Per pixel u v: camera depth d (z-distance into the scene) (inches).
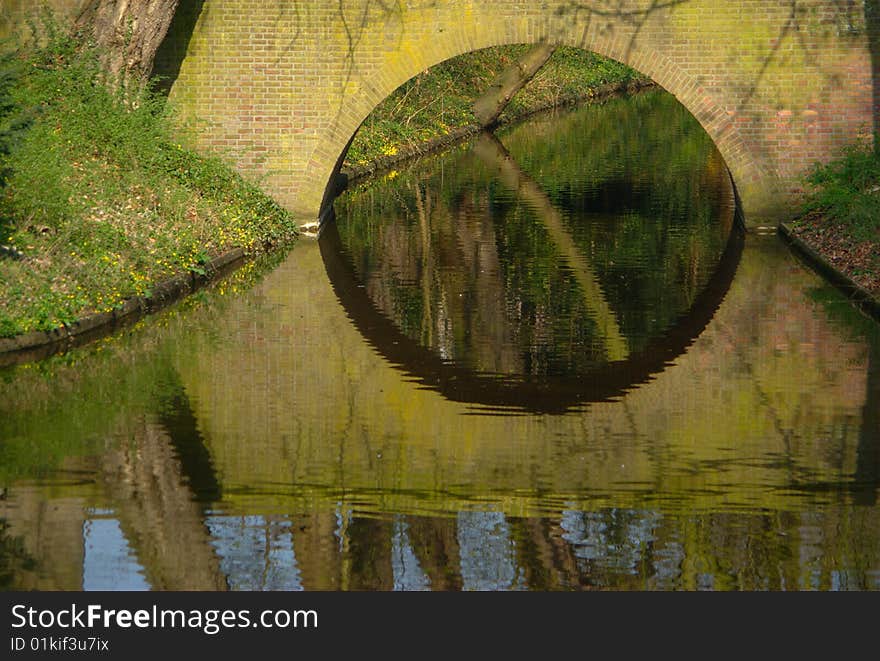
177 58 1142.3
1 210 794.2
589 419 600.7
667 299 882.1
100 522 464.8
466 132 1966.0
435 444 560.4
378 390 647.8
